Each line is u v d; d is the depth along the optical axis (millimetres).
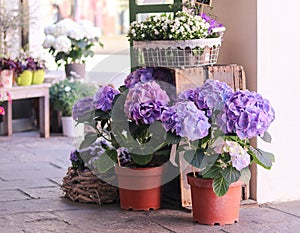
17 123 8359
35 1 8531
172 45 4309
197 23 4312
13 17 8062
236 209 4180
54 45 8055
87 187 4680
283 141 4734
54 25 8250
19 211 4504
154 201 4484
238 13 4719
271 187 4719
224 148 3951
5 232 4027
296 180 4816
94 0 12148
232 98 4000
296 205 4664
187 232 3996
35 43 8641
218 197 4094
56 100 7875
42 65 7793
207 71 4449
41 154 6758
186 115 3979
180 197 4578
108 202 4684
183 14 4395
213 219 4121
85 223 4211
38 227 4129
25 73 7547
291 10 4691
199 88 4148
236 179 3957
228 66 4527
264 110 4023
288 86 4723
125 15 12477
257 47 4582
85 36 8219
